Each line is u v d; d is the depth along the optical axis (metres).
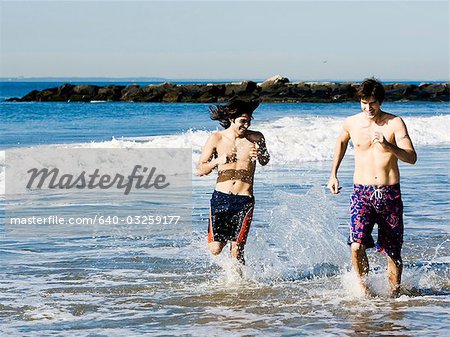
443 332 9.73
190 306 11.11
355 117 11.91
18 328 9.88
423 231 16.70
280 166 29.58
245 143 12.83
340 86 139.00
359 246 11.57
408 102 134.38
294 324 10.11
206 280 12.80
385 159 11.52
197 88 138.12
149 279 12.84
